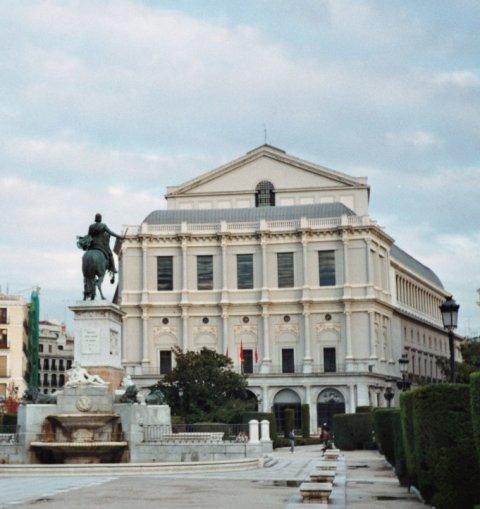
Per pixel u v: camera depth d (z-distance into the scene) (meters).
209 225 125.88
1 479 35.19
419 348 155.12
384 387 125.38
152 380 120.50
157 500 25.98
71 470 37.84
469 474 22.39
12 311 131.00
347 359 120.00
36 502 25.41
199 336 124.62
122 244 126.75
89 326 44.00
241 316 124.31
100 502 25.36
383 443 45.38
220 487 30.86
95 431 41.50
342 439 75.81
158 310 125.25
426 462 24.30
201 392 91.00
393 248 159.12
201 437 46.41
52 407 41.91
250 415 77.94
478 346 105.50
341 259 123.12
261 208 130.00
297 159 137.38
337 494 28.33
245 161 138.38
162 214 130.88
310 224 124.44
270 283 124.38
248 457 43.97
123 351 124.75
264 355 122.12
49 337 177.88
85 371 42.75
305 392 117.88
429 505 24.75
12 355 129.50
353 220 123.56
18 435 41.69
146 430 43.72
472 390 19.14
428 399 23.53
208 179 138.88
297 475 37.69
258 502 25.38
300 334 122.75
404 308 149.38
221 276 124.88
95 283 45.00
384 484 33.41
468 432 22.66
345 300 121.12
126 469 38.25
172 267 126.44
